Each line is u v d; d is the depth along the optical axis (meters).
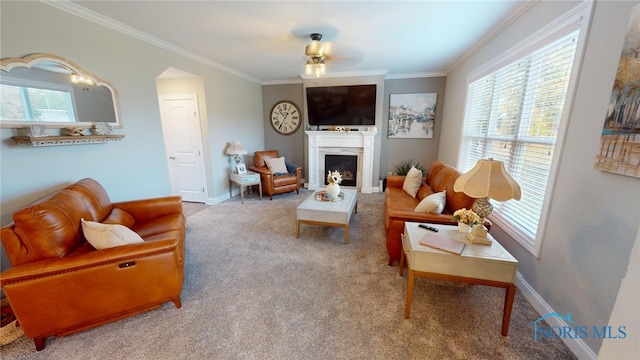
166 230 2.21
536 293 1.85
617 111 1.25
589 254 1.42
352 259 2.56
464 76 3.72
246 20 2.48
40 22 2.00
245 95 5.11
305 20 2.48
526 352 1.50
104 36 2.49
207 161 4.31
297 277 2.25
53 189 2.13
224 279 2.22
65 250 1.59
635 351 0.49
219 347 1.54
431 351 1.51
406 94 4.98
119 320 1.74
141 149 2.96
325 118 5.09
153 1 2.12
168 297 1.81
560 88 1.78
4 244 1.45
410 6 2.19
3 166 1.83
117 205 2.49
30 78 1.95
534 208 1.99
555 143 1.72
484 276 1.57
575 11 1.57
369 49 3.38
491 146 2.81
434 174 3.39
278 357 1.47
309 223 2.94
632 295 0.49
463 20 2.46
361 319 1.76
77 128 2.26
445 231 1.92
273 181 4.66
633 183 1.18
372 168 5.14
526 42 2.12
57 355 1.48
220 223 3.52
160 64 3.17
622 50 1.23
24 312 1.44
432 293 2.02
